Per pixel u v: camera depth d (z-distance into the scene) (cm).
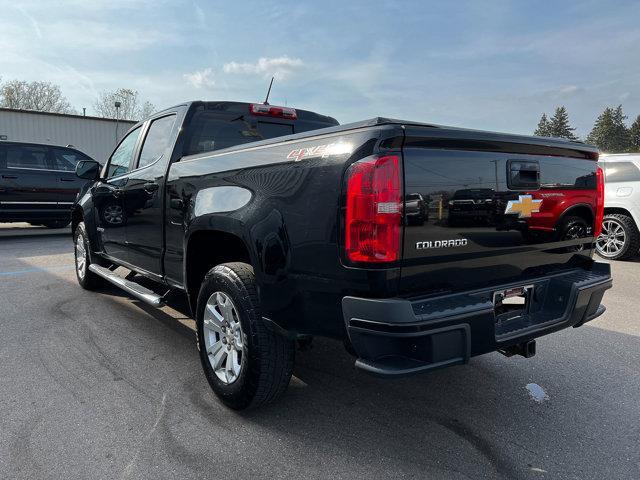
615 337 420
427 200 214
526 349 255
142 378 326
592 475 229
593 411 290
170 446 247
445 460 239
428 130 211
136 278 486
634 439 260
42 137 2478
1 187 911
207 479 222
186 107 366
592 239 309
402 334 198
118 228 446
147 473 225
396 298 208
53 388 309
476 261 238
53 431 259
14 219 938
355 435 261
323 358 369
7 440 250
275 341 260
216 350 292
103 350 375
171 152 353
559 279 274
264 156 257
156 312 476
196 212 302
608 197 789
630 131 10688
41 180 957
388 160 202
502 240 247
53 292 548
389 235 203
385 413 285
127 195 418
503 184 244
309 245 227
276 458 239
